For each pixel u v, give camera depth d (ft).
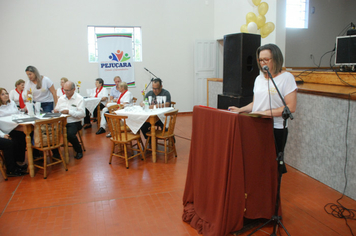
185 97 27.07
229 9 23.81
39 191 10.50
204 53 26.32
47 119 11.66
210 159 7.26
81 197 9.93
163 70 26.07
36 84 15.58
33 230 7.86
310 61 22.70
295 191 9.96
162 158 14.25
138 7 24.70
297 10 21.63
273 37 18.58
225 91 13.99
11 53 22.59
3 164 12.26
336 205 8.91
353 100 8.98
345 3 23.18
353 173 9.18
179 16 25.77
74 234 7.63
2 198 9.95
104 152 15.38
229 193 6.68
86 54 24.16
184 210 8.35
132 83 25.50
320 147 10.55
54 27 23.20
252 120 6.61
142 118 13.03
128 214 8.66
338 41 12.64
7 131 11.92
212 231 6.99
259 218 7.93
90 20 23.85
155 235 7.50
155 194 10.07
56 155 13.97
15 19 22.31
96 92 22.25
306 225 7.82
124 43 24.67
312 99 10.78
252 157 6.79
